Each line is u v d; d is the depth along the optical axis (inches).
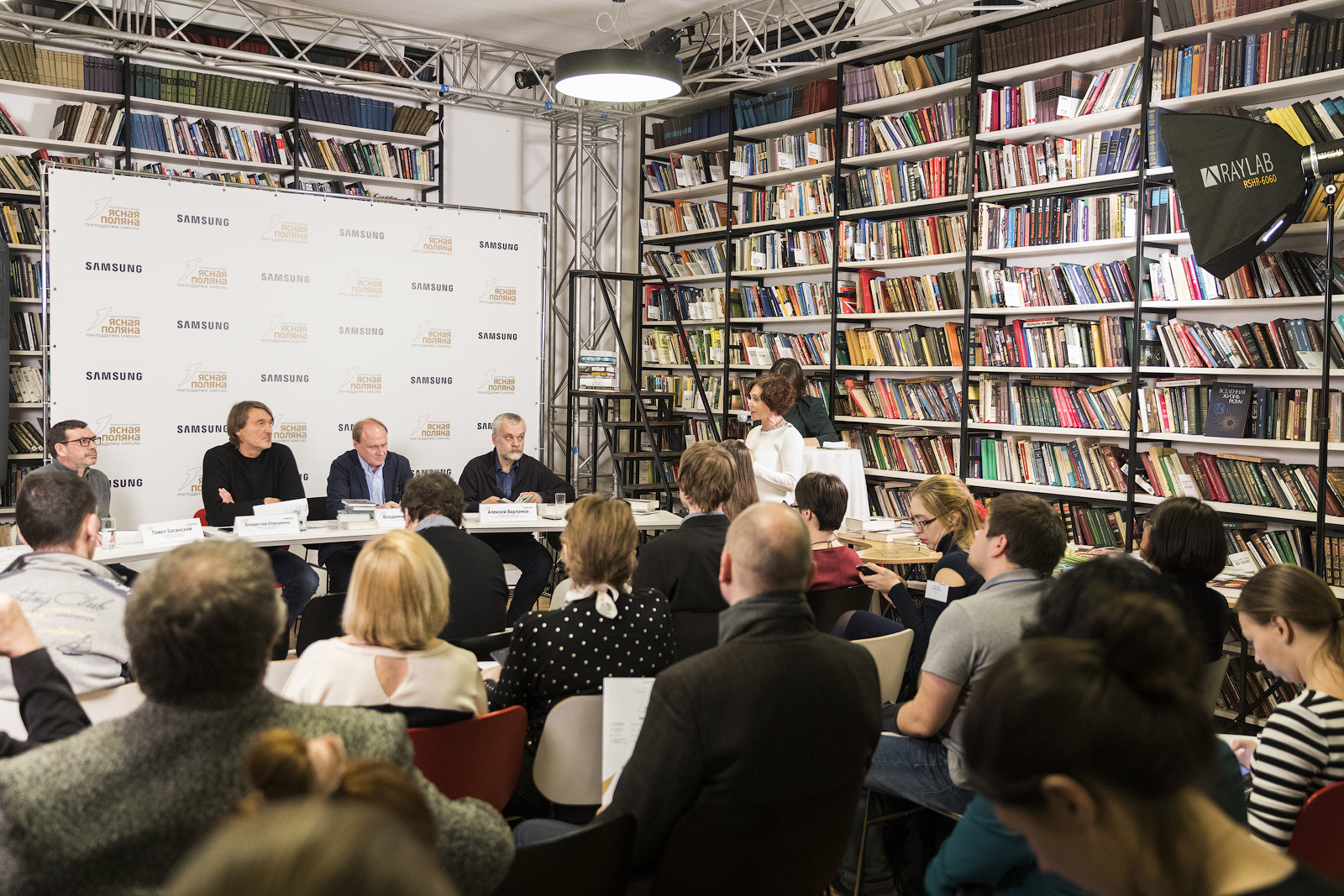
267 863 14.7
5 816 38.0
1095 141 184.9
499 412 258.8
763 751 61.4
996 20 200.5
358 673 69.9
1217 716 162.6
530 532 195.5
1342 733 61.5
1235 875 28.4
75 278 205.5
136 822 39.6
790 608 64.7
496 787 78.6
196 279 218.5
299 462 233.8
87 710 72.8
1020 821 29.5
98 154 231.3
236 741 42.1
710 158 275.4
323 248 233.1
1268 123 142.7
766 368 262.7
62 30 217.8
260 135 248.8
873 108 232.1
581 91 196.1
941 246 216.2
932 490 131.6
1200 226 151.0
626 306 315.0
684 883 63.1
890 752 90.5
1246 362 164.4
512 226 257.3
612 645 83.0
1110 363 184.1
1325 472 141.1
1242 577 152.5
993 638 78.5
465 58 280.2
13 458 217.6
